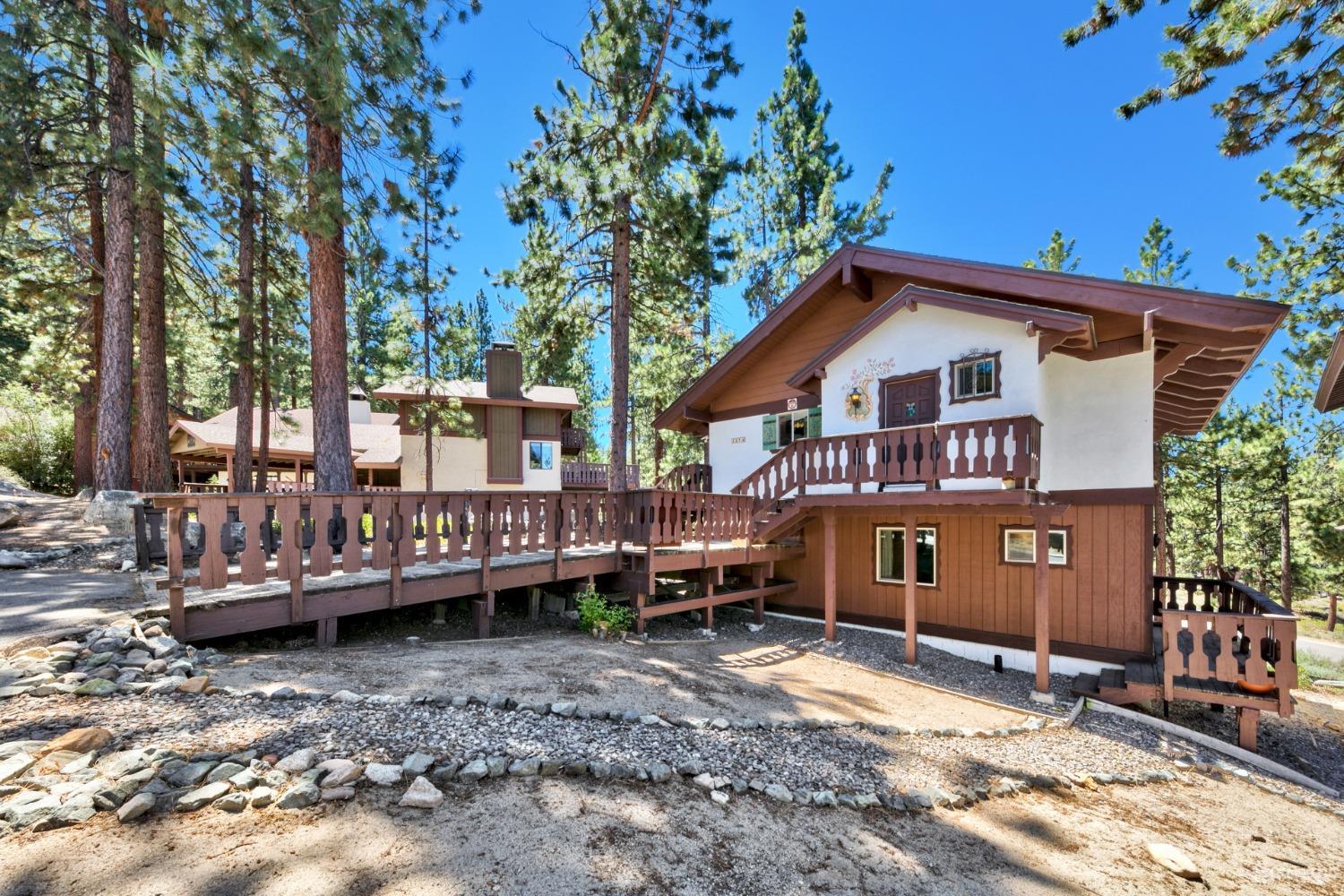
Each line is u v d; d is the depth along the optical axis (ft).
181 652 14.78
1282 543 64.44
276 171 26.27
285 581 18.67
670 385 73.92
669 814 10.53
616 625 25.21
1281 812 16.58
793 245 63.72
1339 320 43.50
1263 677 20.97
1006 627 29.71
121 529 31.86
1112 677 24.63
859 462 28.60
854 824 11.64
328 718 11.78
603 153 38.50
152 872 7.15
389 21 27.45
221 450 70.13
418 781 9.70
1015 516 27.20
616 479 41.45
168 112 24.80
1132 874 11.58
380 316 108.47
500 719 13.10
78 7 27.40
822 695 20.86
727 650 26.43
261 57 23.75
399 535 19.71
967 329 27.50
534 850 8.69
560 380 104.27
